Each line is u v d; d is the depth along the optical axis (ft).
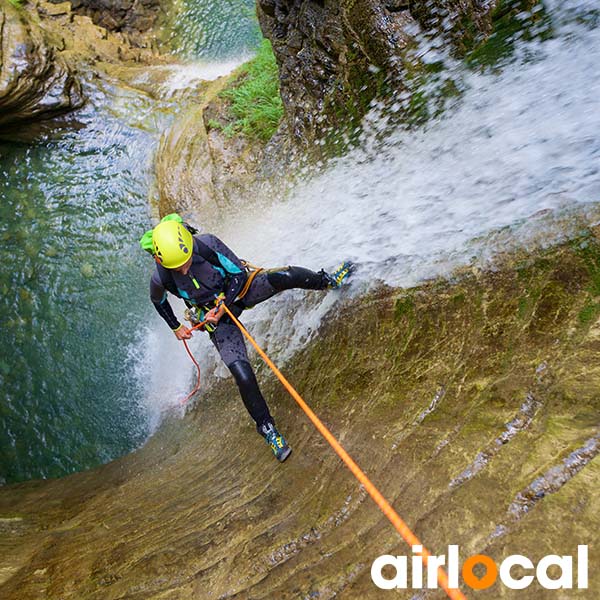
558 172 10.33
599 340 7.67
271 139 22.53
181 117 28.78
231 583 7.59
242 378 10.65
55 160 29.89
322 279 12.55
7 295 25.30
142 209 27.17
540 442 6.84
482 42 13.57
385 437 8.70
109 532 10.84
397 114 15.48
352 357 11.48
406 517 7.08
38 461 20.77
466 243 10.95
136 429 20.63
